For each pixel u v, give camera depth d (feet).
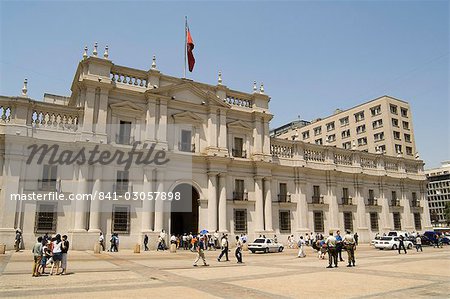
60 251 47.83
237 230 115.14
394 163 164.76
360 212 144.77
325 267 58.29
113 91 102.06
